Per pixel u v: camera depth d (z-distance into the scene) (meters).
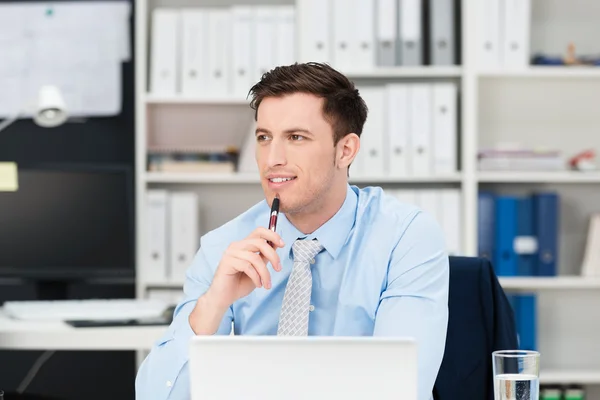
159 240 5.22
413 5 5.21
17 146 5.52
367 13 5.19
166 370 2.20
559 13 5.53
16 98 5.46
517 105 5.48
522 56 5.18
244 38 5.23
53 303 4.32
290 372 1.62
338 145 2.28
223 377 1.63
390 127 5.16
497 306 2.77
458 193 5.17
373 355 1.62
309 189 2.22
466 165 5.14
